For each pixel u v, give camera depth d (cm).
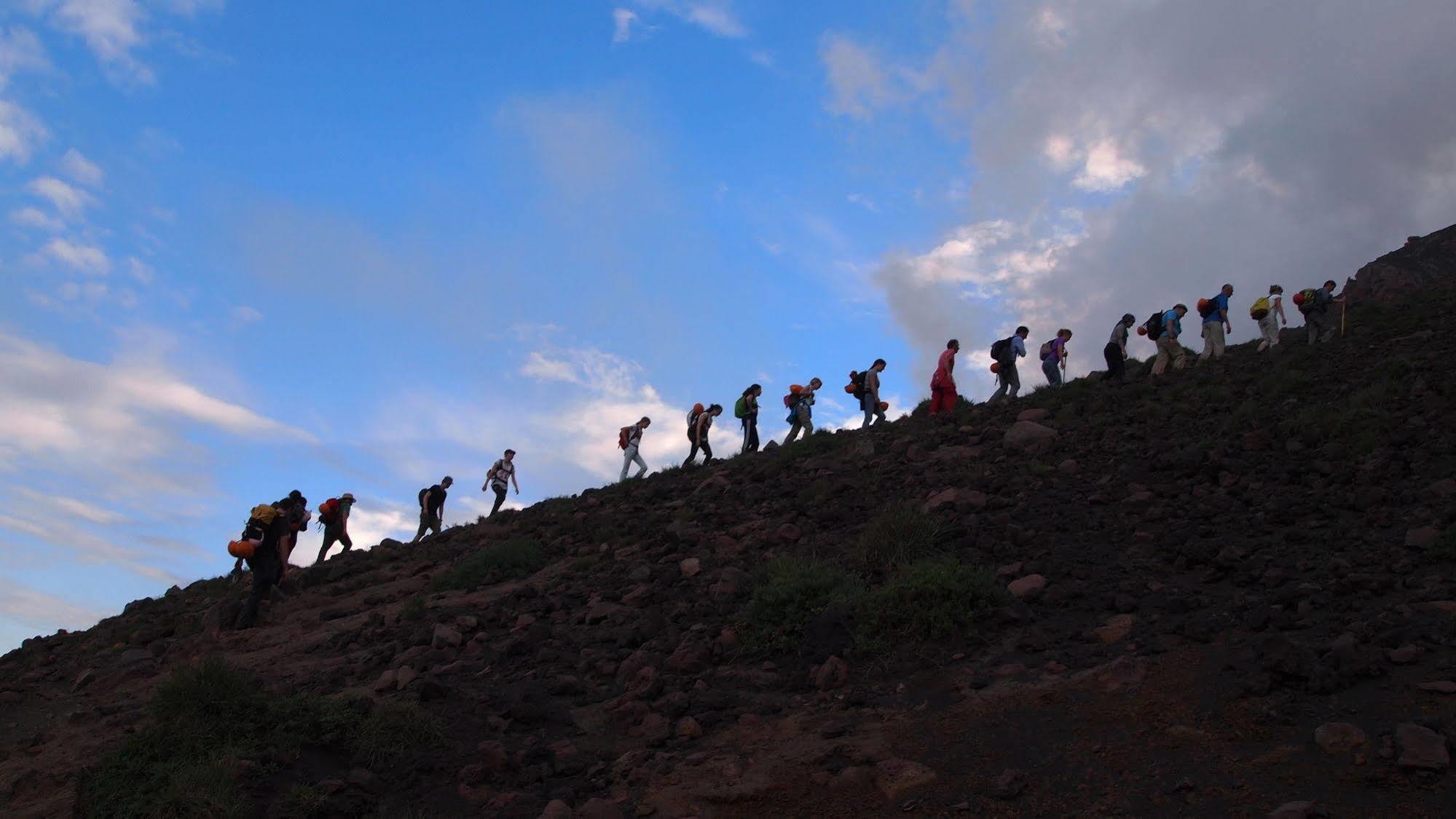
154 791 620
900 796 544
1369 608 648
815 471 1496
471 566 1291
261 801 604
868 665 739
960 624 764
